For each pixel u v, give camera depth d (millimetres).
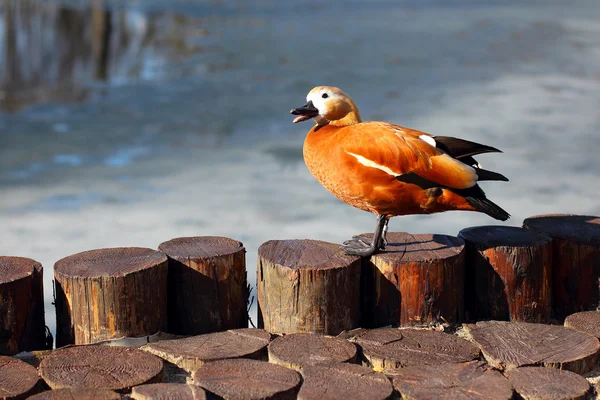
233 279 6879
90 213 14734
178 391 5422
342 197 6930
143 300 6422
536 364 6066
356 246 7047
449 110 23594
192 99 25188
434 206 6648
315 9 49656
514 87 27203
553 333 6586
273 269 6660
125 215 14602
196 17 44375
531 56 34000
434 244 7172
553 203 15523
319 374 5699
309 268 6539
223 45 35719
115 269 6422
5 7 43031
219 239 7227
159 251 6871
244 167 17984
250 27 41438
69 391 5402
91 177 17141
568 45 37156
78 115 22859
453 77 29094
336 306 6648
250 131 21312
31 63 30422
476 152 6723
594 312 7020
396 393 5625
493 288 7109
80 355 5996
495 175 6621
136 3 47812
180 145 19906
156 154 19031
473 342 6508
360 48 35594
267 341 6316
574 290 7414
